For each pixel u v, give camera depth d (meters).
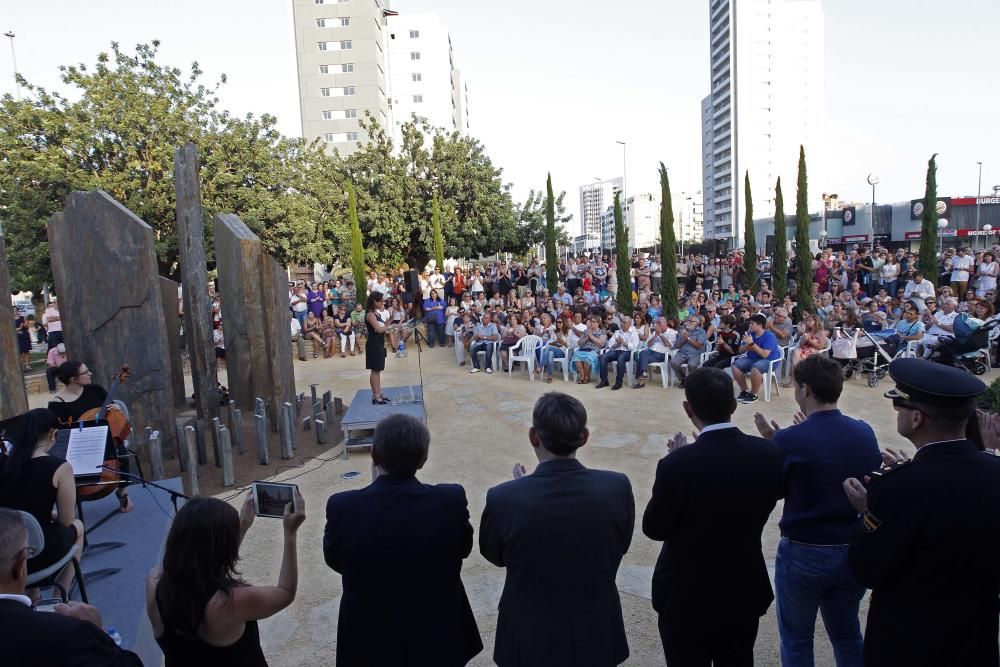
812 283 17.62
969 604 2.10
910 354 11.04
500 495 2.52
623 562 5.20
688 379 2.89
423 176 32.12
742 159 119.62
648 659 3.91
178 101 21.23
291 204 22.94
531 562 2.43
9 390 6.28
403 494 2.55
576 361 12.32
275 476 7.68
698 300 16.27
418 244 32.50
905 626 2.16
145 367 8.19
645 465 7.47
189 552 2.18
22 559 2.14
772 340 10.27
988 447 2.95
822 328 11.47
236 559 2.31
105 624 3.93
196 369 9.31
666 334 11.86
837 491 2.89
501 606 2.56
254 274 9.66
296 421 10.06
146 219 19.73
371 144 32.03
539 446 2.63
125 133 19.45
